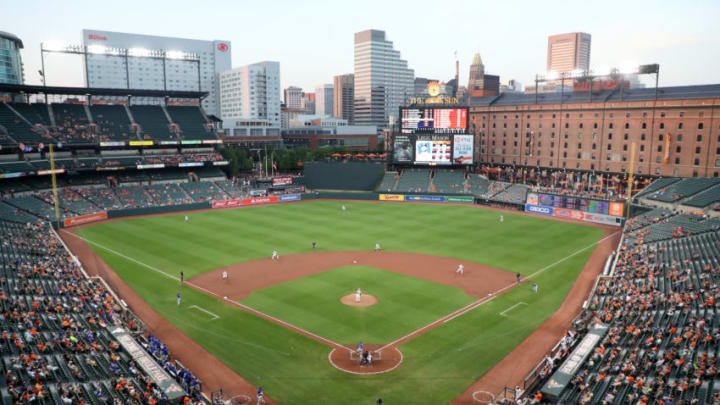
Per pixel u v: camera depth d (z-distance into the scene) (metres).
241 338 43.69
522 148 130.38
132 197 105.81
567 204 99.50
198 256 69.75
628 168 108.00
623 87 120.75
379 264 66.06
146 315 48.81
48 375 32.66
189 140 125.06
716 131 93.25
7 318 40.16
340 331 45.03
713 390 29.47
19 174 95.88
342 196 122.12
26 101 116.75
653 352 35.22
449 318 48.03
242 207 110.50
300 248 74.38
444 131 121.44
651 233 73.94
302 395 34.72
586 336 40.59
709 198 83.94
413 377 37.16
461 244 77.00
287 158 148.62
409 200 119.06
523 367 38.81
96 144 111.94
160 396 32.19
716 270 50.16
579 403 31.12
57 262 59.78
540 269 64.06
